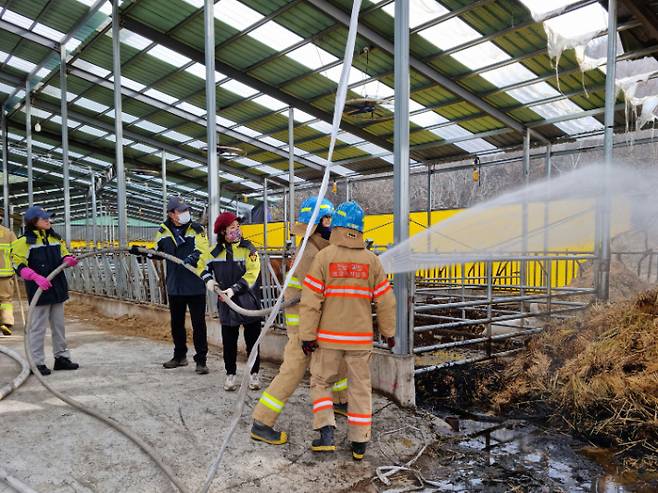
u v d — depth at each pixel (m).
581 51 8.60
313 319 2.81
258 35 10.13
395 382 3.74
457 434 3.38
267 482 2.57
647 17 7.43
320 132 14.59
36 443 2.96
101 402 3.70
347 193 18.67
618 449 3.17
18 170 23.58
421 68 9.98
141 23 10.53
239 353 5.38
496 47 9.08
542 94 10.53
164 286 7.11
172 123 15.97
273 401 3.01
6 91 15.68
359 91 11.65
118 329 7.08
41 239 4.39
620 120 11.16
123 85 13.64
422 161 15.27
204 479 2.57
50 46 12.18
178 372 4.59
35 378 4.31
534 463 2.96
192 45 11.11
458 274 10.88
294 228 3.33
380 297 2.90
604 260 6.08
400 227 3.79
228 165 19.45
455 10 8.16
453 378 4.56
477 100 11.02
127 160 20.78
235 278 3.96
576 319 5.01
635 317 4.30
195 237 4.57
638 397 3.48
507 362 4.85
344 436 3.16
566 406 3.79
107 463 2.72
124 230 8.67
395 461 2.89
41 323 4.41
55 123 17.48
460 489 2.62
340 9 8.83
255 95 12.93
